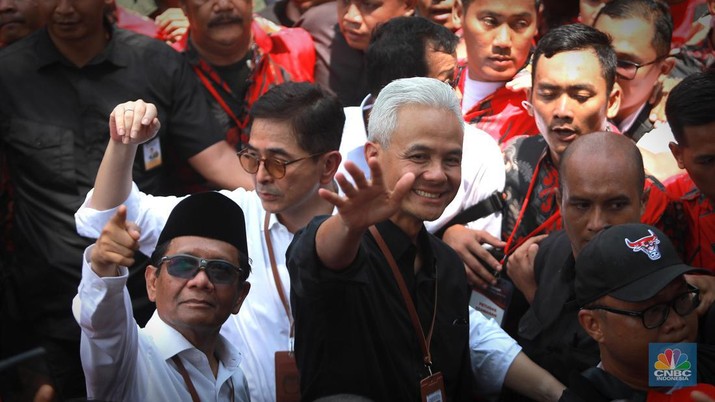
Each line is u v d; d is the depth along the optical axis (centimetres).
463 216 405
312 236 263
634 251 278
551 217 401
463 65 450
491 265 390
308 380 293
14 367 250
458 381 321
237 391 324
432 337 308
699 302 284
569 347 338
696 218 399
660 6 427
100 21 426
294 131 342
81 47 423
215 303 305
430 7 480
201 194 309
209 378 311
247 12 452
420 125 290
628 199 332
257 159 345
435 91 295
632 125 432
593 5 439
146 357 301
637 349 275
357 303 288
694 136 384
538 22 448
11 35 470
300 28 491
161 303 307
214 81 454
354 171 241
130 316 290
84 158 425
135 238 276
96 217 337
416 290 305
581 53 393
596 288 281
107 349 286
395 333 296
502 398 354
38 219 424
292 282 272
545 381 341
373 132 298
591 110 393
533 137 417
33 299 427
